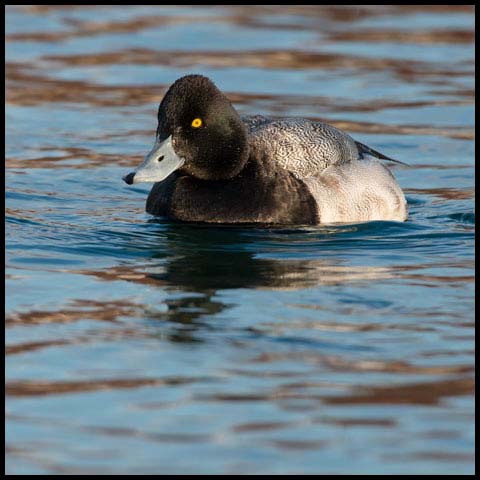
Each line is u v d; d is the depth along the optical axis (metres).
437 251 11.88
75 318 9.66
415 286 10.60
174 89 12.28
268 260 11.34
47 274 10.89
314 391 8.27
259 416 7.89
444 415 7.94
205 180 12.50
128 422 7.79
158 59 20.58
